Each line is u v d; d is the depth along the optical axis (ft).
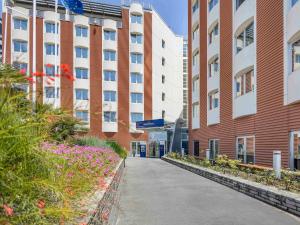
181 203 30.25
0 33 150.71
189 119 112.47
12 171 8.41
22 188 8.41
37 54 152.97
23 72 9.29
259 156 59.62
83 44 160.76
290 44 49.73
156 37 180.34
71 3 71.72
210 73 91.76
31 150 8.92
